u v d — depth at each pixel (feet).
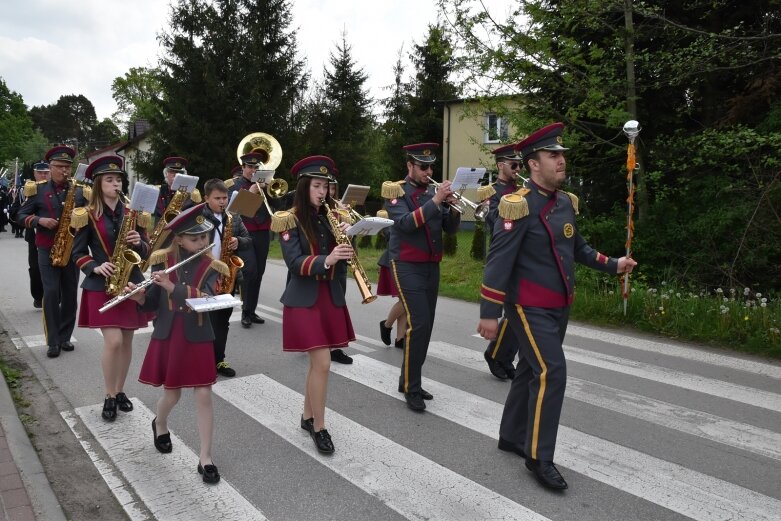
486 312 12.14
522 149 12.49
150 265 12.73
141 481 12.42
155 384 12.53
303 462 13.29
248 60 89.92
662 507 11.51
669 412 16.43
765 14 35.35
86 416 15.83
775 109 32.48
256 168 24.81
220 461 13.32
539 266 12.17
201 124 87.40
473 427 15.30
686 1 36.11
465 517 11.12
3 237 68.95
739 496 11.94
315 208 13.65
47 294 20.99
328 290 13.64
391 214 16.53
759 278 32.68
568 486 12.31
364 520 11.01
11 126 188.75
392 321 22.68
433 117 111.14
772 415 16.28
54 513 11.16
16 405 16.60
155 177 92.53
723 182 33.83
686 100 38.50
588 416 16.12
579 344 23.76
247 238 20.03
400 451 13.88
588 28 36.27
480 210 18.42
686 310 25.62
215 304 11.57
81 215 15.43
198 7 90.53
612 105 35.73
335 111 107.04
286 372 19.75
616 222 37.35
